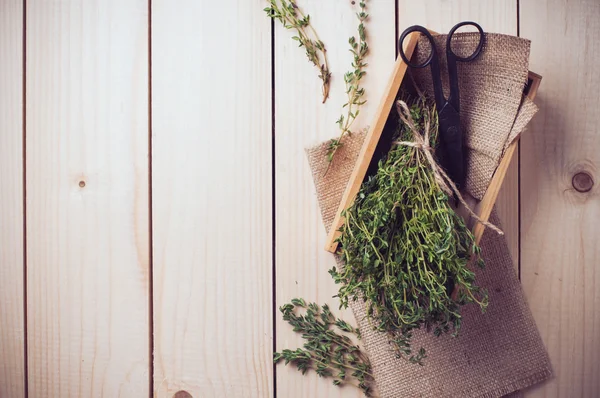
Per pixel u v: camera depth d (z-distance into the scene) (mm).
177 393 592
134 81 593
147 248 594
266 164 591
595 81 585
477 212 530
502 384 558
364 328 561
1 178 595
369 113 585
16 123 595
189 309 593
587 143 586
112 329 595
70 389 596
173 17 593
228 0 590
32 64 595
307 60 588
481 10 584
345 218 513
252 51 590
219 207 593
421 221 487
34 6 594
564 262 586
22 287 599
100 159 595
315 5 587
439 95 515
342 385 585
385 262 495
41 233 598
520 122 518
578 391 583
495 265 564
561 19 583
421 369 555
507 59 516
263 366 590
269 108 590
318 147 568
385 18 585
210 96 592
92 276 597
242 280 592
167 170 594
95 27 594
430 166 506
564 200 586
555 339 586
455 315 489
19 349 599
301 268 590
